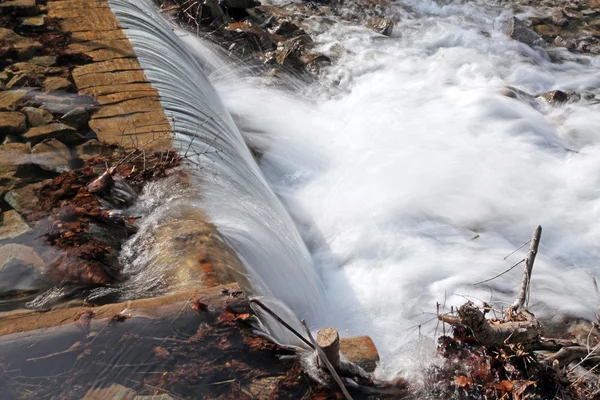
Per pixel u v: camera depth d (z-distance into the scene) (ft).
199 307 13.93
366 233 26.03
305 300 20.10
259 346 13.42
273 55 38.27
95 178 19.10
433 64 39.65
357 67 38.78
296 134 32.58
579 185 29.50
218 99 30.07
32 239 16.79
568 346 15.58
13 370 12.88
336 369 13.21
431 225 26.81
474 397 13.78
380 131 32.96
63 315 13.96
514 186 29.27
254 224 18.86
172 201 18.10
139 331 13.52
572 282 24.30
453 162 30.55
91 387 12.60
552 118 35.04
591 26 46.21
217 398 12.55
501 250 25.62
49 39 25.88
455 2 48.85
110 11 28.27
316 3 46.39
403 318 21.90
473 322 13.53
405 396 13.65
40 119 21.49
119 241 16.85
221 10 40.34
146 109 22.36
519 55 41.47
